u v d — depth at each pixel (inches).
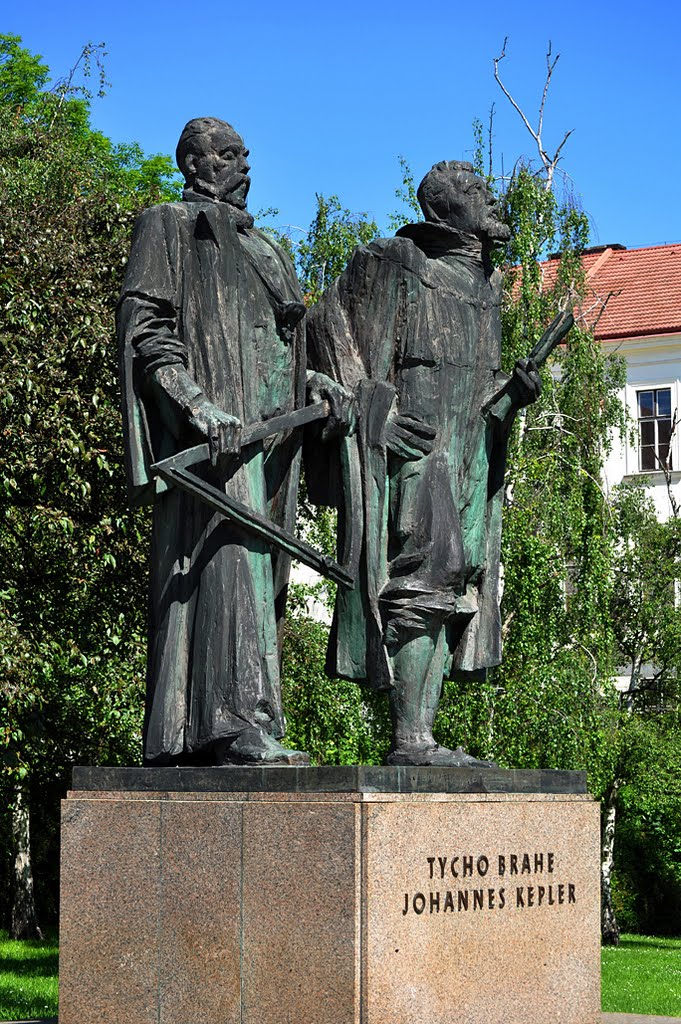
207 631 246.7
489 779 243.0
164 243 255.3
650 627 981.8
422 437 271.6
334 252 852.6
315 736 710.5
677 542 995.9
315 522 694.5
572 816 251.3
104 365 563.8
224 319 255.1
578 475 796.0
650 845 1100.5
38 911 1051.3
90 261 597.6
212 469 249.1
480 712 713.0
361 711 733.9
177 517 253.6
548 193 827.4
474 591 282.2
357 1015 211.2
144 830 232.7
